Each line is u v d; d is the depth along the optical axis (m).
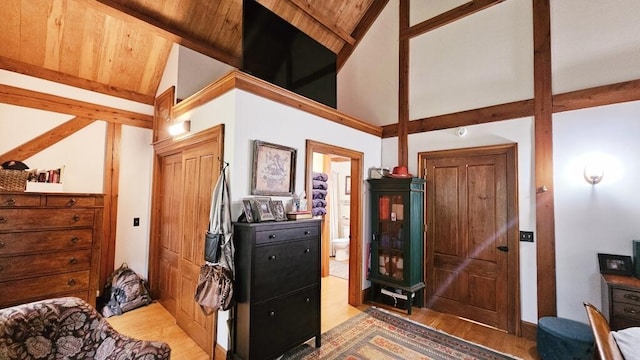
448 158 3.62
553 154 2.89
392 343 2.72
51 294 2.34
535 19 3.07
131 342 1.43
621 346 1.40
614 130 2.61
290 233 2.43
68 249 2.43
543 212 2.91
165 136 3.52
